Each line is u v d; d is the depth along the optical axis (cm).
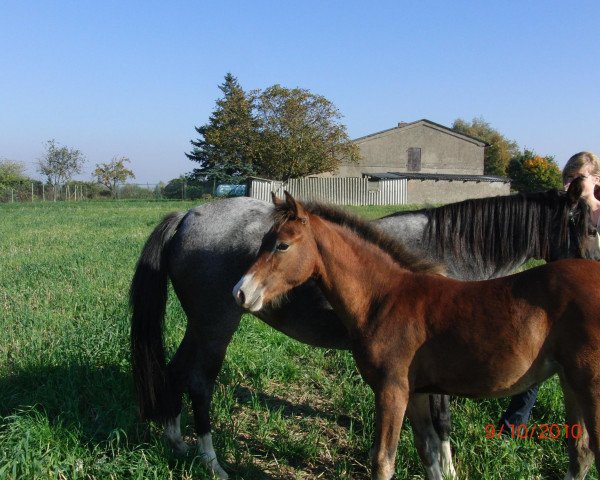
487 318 307
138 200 4369
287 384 572
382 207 2898
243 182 4044
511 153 6869
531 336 296
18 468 367
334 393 535
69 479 376
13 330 655
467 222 423
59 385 484
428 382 328
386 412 324
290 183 3544
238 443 449
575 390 290
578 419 328
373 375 334
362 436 459
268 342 648
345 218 375
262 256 342
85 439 416
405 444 428
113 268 1042
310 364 615
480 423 455
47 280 930
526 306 300
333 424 487
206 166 4834
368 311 344
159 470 388
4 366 540
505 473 387
